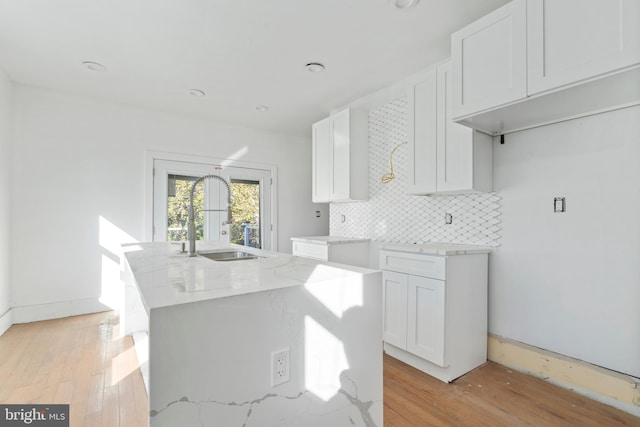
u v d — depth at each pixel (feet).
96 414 5.40
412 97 8.50
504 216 7.55
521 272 7.25
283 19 6.62
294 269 4.41
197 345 2.76
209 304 2.84
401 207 10.08
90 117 11.01
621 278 5.83
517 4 5.40
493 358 7.67
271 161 15.29
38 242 10.15
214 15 6.48
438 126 7.82
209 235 13.46
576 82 4.74
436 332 6.77
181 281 3.59
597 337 6.11
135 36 7.26
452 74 6.47
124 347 8.09
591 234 6.21
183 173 12.89
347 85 9.88
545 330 6.85
